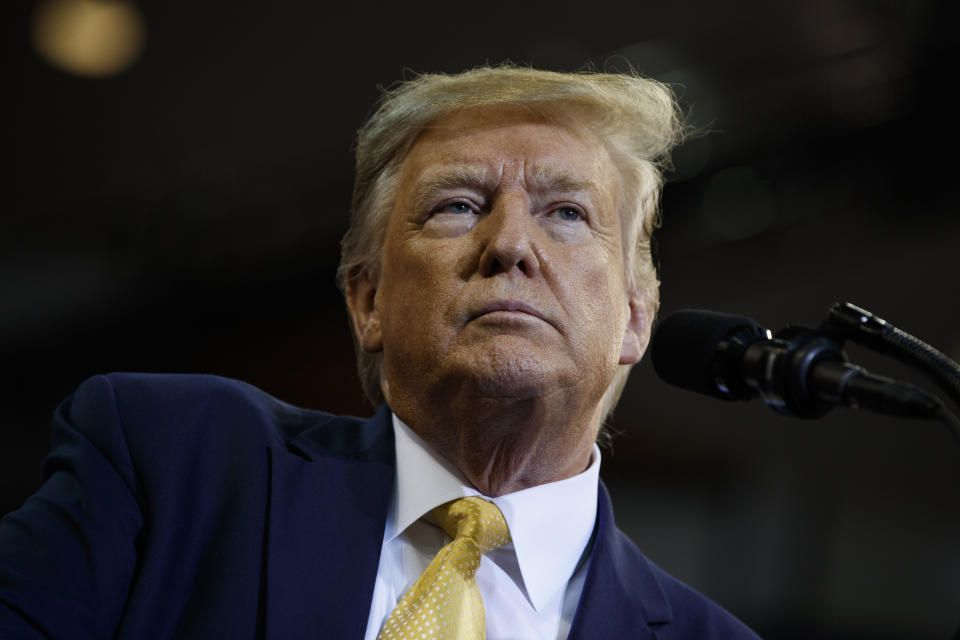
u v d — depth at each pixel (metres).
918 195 8.34
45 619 1.88
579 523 2.34
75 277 7.84
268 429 2.28
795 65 7.73
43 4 7.17
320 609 1.99
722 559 8.23
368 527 2.15
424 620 1.95
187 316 8.12
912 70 7.65
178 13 7.38
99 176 7.74
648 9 7.68
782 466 8.42
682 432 8.54
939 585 7.93
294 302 8.25
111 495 2.06
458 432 2.22
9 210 7.67
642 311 2.64
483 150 2.30
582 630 2.16
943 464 8.13
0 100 7.39
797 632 7.97
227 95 7.70
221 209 7.86
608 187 2.39
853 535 8.16
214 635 1.91
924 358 1.79
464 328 2.14
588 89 2.38
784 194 8.20
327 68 7.72
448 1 7.59
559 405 2.18
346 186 7.88
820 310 8.84
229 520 2.07
